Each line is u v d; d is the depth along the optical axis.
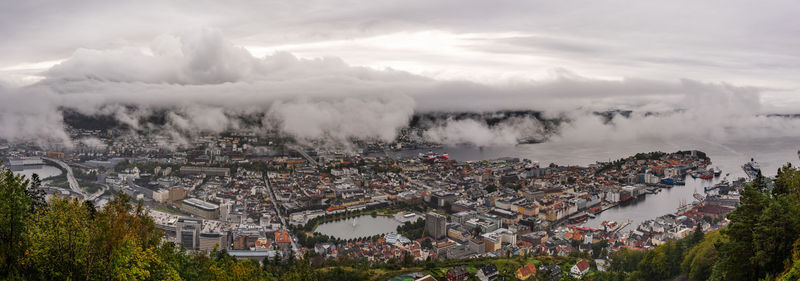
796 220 173.62
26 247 148.25
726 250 195.50
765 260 179.38
